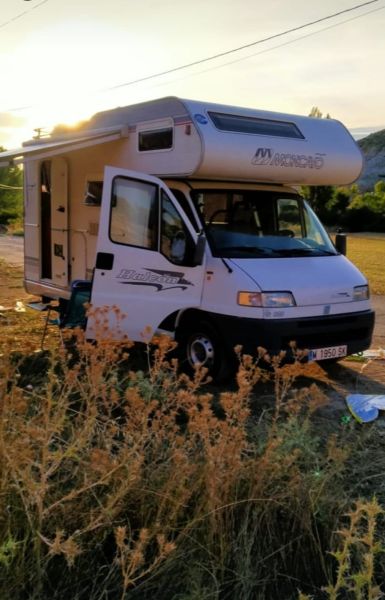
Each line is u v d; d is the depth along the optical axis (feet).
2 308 33.83
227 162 20.68
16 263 61.36
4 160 23.44
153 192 21.44
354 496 12.69
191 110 20.68
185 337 21.66
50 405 10.00
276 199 23.39
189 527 9.57
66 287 28.89
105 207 20.88
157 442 10.65
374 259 71.92
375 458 14.52
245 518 10.07
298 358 15.28
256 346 18.97
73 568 9.30
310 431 15.29
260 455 11.37
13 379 11.41
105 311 14.53
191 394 11.27
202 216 21.31
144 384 13.05
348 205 165.07
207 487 9.88
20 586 8.72
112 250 21.07
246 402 11.91
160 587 9.32
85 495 9.73
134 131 23.45
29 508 9.18
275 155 21.67
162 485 10.23
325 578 10.21
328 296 20.16
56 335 24.89
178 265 20.68
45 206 30.14
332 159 23.38
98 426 11.71
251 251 20.93
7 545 8.36
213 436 11.01
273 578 10.02
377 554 10.64
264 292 19.03
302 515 10.55
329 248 23.16
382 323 34.19
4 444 9.26
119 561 8.89
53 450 10.41
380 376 23.02
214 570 9.46
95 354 11.66
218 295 19.89
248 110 22.38
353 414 17.79
